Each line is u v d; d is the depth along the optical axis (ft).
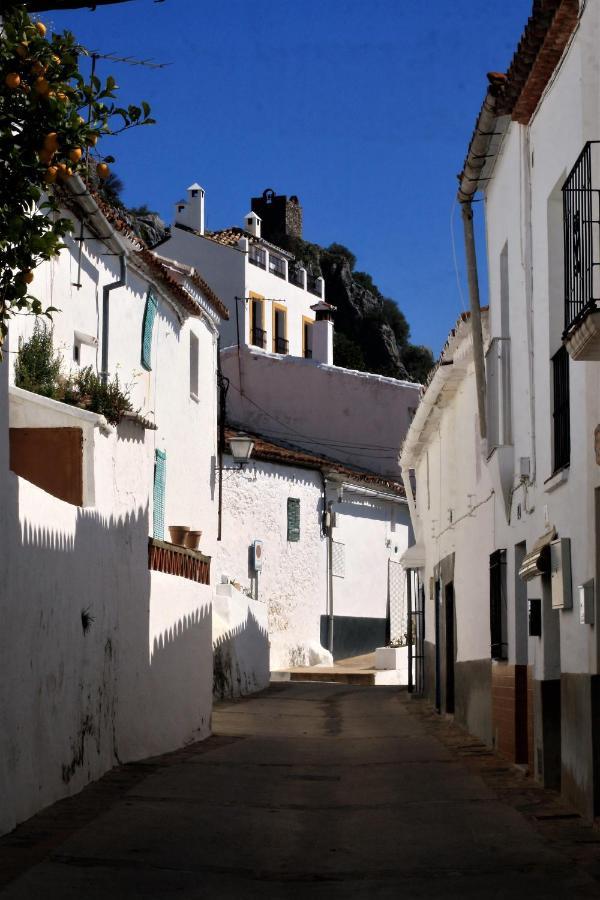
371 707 74.13
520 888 23.79
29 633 30.60
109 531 40.32
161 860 26.37
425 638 80.07
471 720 56.18
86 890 23.03
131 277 64.39
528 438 40.57
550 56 35.04
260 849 28.27
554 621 37.45
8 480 28.89
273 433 127.13
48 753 32.45
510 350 44.14
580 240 29.55
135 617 44.21
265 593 105.91
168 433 73.31
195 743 52.85
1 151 23.59
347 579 120.16
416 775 41.50
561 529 34.91
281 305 183.93
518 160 41.42
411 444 78.28
